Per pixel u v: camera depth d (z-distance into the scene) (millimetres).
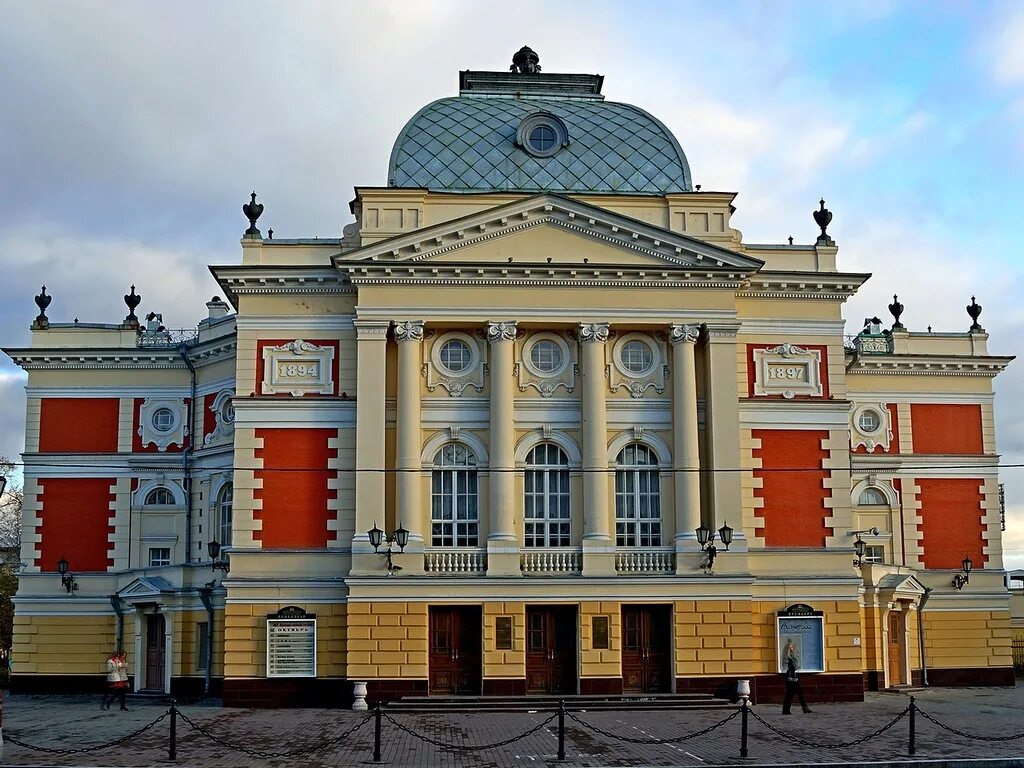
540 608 38031
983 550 50062
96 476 47625
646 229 39156
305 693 37781
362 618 37062
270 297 40000
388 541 37594
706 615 37750
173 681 42750
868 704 38000
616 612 37594
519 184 41406
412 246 38781
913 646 47844
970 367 50938
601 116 43500
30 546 47156
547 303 39281
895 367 50625
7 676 56094
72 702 41438
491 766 25344
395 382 39281
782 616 38969
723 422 39031
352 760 26156
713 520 38656
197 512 47000
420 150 42000
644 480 39688
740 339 40594
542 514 39250
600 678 37188
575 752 27203
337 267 38625
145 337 49406
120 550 47125
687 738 28312
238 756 26781
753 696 38125
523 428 39375
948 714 34688
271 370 39656
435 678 37531
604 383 39250
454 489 39156
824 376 40750
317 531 38781
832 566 39562
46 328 48688
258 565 38531
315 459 39156
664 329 39844
